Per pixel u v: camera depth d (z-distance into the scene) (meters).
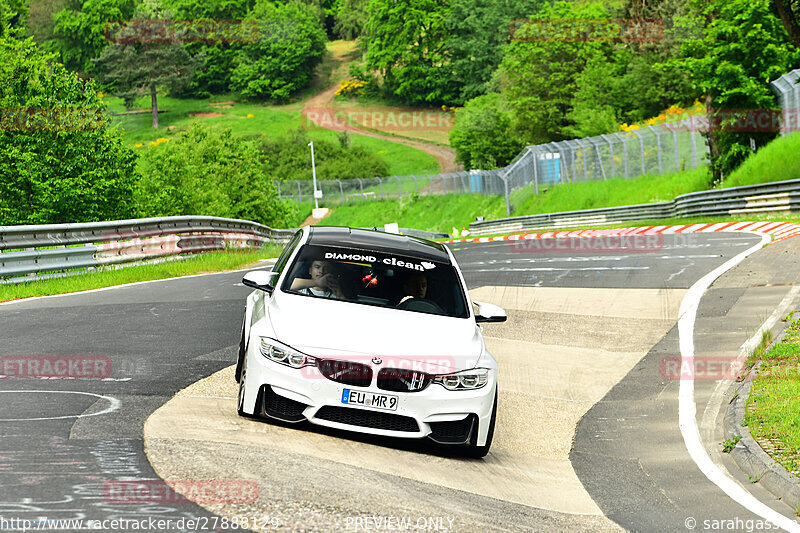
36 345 29.42
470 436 20.17
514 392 29.38
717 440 23.77
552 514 17.41
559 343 36.91
